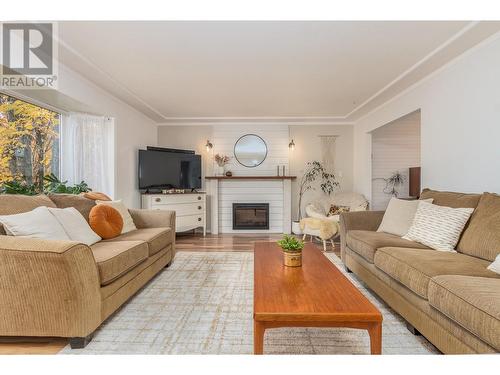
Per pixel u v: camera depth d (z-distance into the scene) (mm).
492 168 2643
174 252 3748
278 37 2695
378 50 2963
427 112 3584
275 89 4164
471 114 2881
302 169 6273
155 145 6172
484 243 2076
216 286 2879
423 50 2959
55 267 1716
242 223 6348
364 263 2824
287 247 2168
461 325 1470
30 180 3521
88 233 2639
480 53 2768
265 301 1543
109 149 4445
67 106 3812
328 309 1448
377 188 6562
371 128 5367
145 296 2635
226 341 1888
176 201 5527
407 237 2748
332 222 4574
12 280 1733
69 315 1758
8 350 1780
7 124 3205
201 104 4949
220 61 3219
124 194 4801
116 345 1839
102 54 3037
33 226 2125
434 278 1704
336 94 4387
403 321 2182
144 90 4195
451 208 2479
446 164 3242
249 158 6293
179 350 1782
